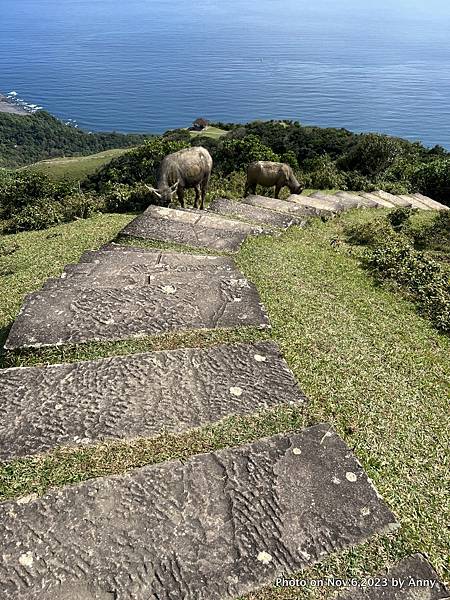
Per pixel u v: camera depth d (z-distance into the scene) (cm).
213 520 262
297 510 272
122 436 313
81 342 399
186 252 678
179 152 1002
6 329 525
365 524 270
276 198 1312
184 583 233
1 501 266
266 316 454
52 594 224
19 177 1548
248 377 374
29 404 332
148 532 253
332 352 457
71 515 259
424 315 570
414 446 351
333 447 316
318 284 624
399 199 1569
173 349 399
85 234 980
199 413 336
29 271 749
